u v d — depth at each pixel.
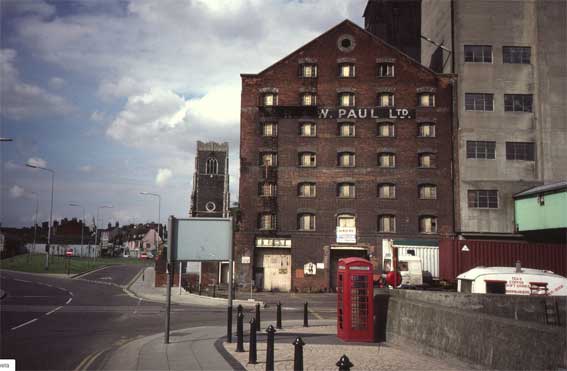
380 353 13.75
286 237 43.25
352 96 45.06
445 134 44.47
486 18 45.88
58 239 152.25
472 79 45.09
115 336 17.27
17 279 51.56
